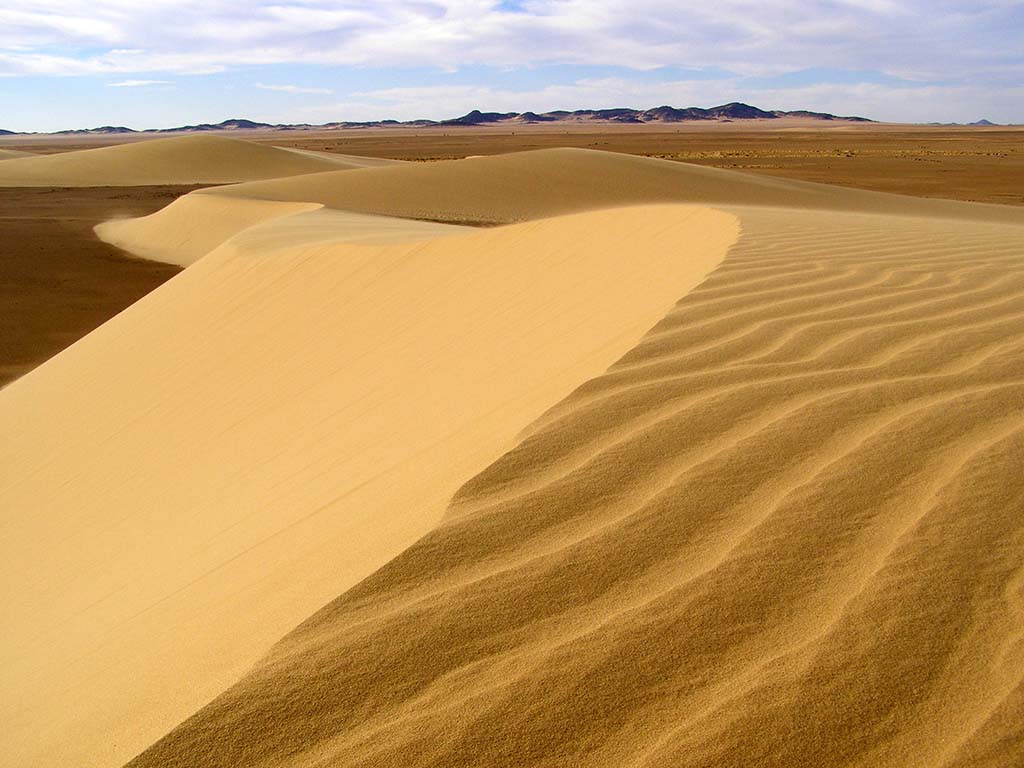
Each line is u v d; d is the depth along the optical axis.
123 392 7.08
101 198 36.25
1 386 10.80
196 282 9.78
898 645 1.43
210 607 2.12
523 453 2.19
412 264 7.66
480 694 1.39
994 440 2.14
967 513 1.81
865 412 2.35
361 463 3.10
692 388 2.55
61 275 18.31
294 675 1.47
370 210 24.75
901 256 4.76
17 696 2.39
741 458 2.10
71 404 7.29
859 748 1.24
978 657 1.39
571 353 3.43
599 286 5.06
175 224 24.06
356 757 1.29
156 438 5.66
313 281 8.17
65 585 3.58
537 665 1.44
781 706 1.32
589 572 1.68
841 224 6.76
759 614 1.54
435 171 29.44
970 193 32.31
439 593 1.66
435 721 1.34
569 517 1.88
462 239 7.91
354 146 104.31
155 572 3.03
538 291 5.60
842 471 2.01
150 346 8.09
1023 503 1.84
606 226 6.82
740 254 4.71
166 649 1.97
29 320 14.47
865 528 1.78
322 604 1.70
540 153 31.73
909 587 1.58
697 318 3.29
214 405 5.91
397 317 6.41
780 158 58.56
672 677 1.40
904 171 43.69
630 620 1.54
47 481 5.66
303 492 3.05
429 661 1.47
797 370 2.69
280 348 6.76
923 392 2.48
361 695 1.41
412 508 2.12
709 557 1.71
